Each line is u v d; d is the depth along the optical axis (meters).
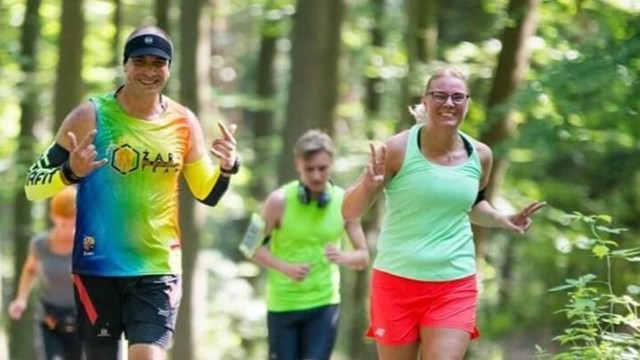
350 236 13.78
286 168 21.86
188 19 23.14
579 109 18.47
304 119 21.66
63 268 14.47
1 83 28.52
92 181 9.16
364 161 30.14
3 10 30.34
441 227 9.73
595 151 23.38
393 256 9.84
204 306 23.41
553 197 26.36
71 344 14.76
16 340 27.30
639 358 10.11
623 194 25.70
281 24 31.98
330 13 21.80
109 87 30.09
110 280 9.26
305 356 13.77
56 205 14.38
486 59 25.17
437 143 9.73
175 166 9.30
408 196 9.70
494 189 20.95
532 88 19.14
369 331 10.22
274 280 13.94
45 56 30.48
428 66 22.88
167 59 9.12
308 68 21.70
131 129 9.17
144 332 9.20
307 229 13.69
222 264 34.91
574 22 23.06
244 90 43.25
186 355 23.03
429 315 9.76
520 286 30.88
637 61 17.81
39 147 28.72
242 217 34.31
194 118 9.51
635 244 25.42
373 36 30.53
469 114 22.39
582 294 10.58
